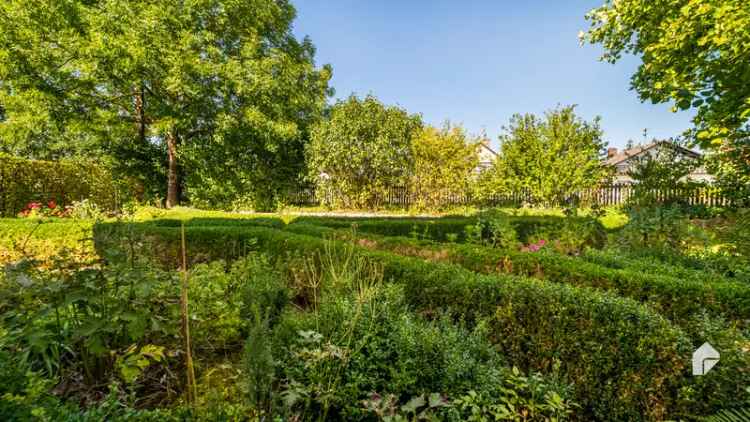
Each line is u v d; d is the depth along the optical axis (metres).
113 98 13.68
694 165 8.90
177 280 2.80
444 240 7.81
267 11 14.57
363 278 3.29
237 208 14.97
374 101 14.28
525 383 1.98
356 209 14.87
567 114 13.18
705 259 3.84
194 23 12.60
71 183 10.38
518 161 13.91
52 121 12.34
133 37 11.37
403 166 14.37
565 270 3.05
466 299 2.74
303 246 4.22
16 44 11.12
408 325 2.30
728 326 2.14
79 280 2.14
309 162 15.01
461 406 1.92
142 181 15.38
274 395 1.73
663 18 5.42
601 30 6.95
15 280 2.03
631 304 2.15
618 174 16.09
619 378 2.06
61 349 2.20
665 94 4.64
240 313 3.00
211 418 1.60
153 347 2.09
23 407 1.33
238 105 13.66
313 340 2.10
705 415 1.81
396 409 1.95
